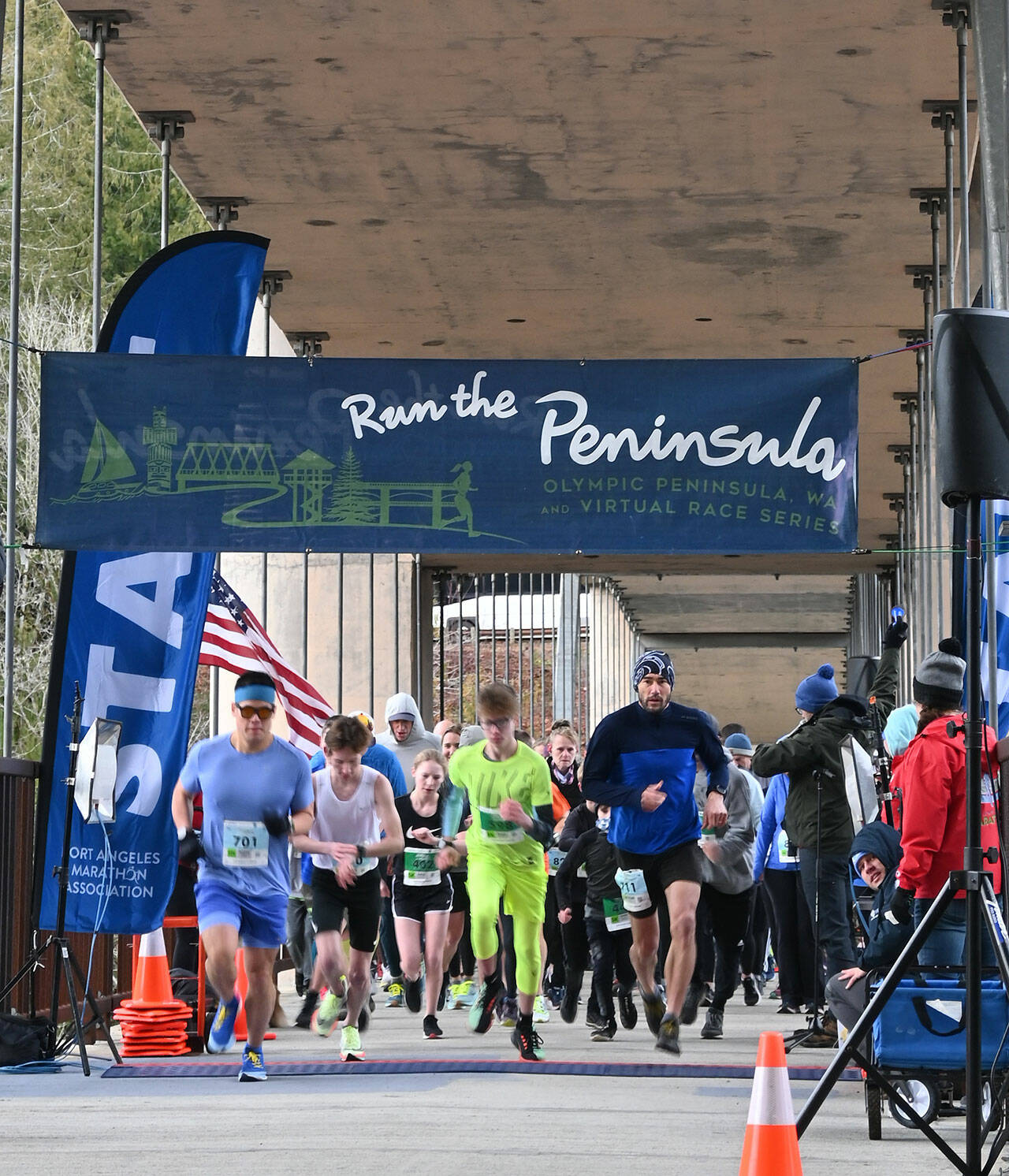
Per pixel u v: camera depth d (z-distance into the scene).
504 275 55.19
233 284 31.45
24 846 31.38
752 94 42.53
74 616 30.69
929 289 54.47
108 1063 28.94
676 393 27.92
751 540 27.62
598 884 33.44
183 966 32.72
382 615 68.50
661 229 51.00
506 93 42.72
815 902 30.55
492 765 28.61
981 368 16.45
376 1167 17.33
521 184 47.94
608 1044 33.22
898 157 46.06
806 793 30.73
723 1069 27.12
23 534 96.50
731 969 34.34
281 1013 36.28
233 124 44.69
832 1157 18.34
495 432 28.08
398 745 40.34
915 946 16.42
